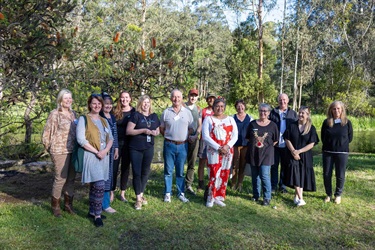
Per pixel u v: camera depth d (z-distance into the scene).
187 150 5.51
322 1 29.17
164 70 6.33
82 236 3.93
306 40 29.53
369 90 33.53
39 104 6.04
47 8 5.55
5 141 6.51
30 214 4.46
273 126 5.18
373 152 13.27
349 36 32.31
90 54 6.36
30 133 7.15
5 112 6.13
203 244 3.80
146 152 4.81
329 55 32.59
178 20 31.33
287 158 5.18
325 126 5.27
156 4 23.83
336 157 5.21
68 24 6.87
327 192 5.36
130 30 6.78
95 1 6.85
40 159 8.05
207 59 36.47
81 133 4.08
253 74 25.11
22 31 5.23
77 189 5.86
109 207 4.74
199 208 4.94
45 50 5.38
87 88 5.48
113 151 4.68
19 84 5.68
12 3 4.90
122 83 6.19
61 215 4.47
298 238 4.03
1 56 5.29
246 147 5.75
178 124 5.03
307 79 31.69
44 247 3.63
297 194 5.20
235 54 26.06
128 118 5.03
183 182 5.29
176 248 3.70
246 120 5.80
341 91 28.25
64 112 4.33
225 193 5.60
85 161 4.09
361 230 4.31
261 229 4.24
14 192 5.60
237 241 3.89
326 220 4.61
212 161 4.98
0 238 3.77
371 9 31.62
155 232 4.08
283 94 5.76
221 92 37.12
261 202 5.29
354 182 6.52
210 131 5.02
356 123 24.66
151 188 5.94
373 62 31.53
